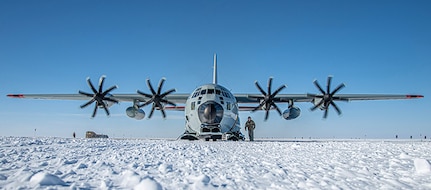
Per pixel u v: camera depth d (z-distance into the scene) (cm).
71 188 290
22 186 294
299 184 344
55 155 600
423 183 349
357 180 372
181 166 488
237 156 661
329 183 354
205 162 547
